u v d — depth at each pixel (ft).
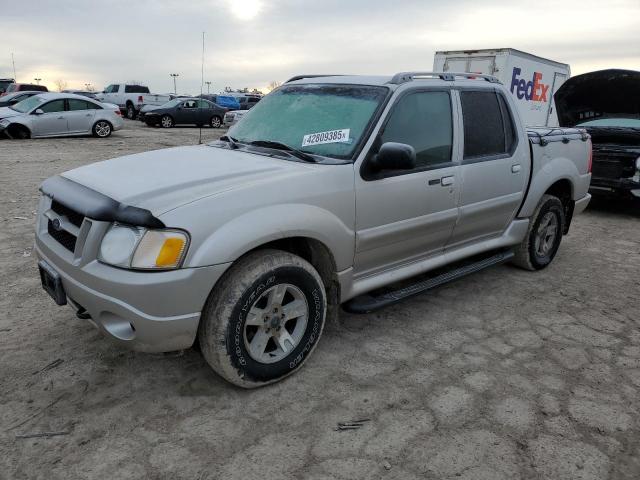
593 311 14.37
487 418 9.45
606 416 9.61
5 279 15.08
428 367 11.12
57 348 11.33
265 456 8.34
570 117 29.27
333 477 7.93
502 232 15.64
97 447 8.43
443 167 12.60
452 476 8.02
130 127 79.36
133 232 8.57
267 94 14.08
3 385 9.96
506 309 14.28
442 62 50.42
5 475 7.79
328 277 11.18
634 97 26.53
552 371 11.14
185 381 10.30
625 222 25.91
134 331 8.81
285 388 10.20
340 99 12.14
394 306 14.19
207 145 12.90
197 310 8.83
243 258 9.50
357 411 9.53
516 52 46.21
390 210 11.48
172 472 7.95
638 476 8.18
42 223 10.79
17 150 45.44
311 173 10.20
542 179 15.90
